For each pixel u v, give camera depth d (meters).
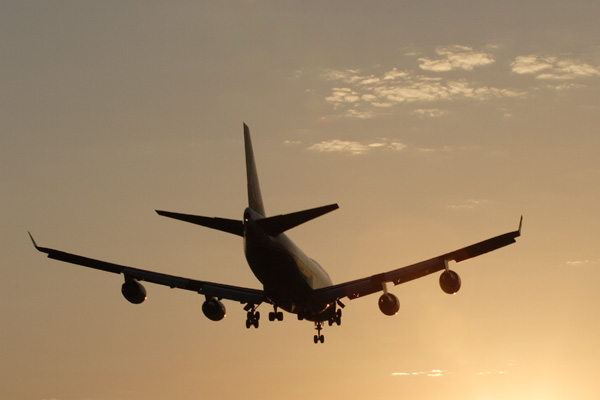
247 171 171.75
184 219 160.00
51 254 165.00
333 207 157.25
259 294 174.50
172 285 170.75
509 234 154.50
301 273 169.62
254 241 159.12
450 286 157.38
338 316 197.25
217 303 177.38
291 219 158.00
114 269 167.75
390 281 165.50
